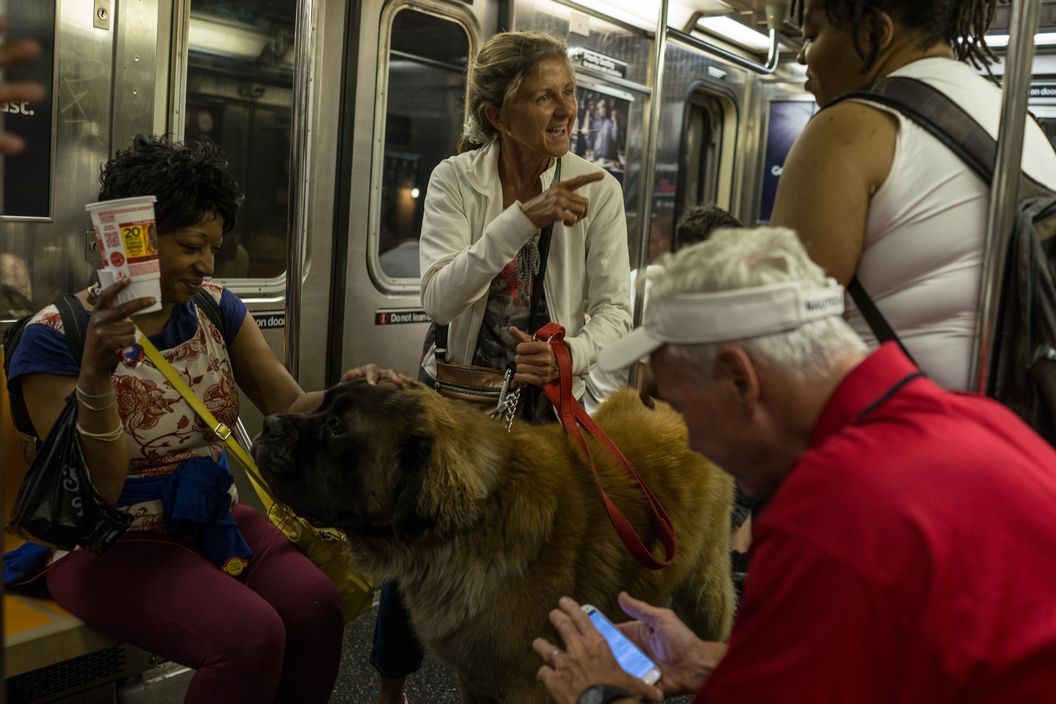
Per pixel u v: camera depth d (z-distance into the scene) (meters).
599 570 2.30
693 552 2.61
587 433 2.53
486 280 2.59
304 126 2.73
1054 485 1.22
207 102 3.89
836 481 1.18
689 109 7.04
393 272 4.88
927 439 1.20
